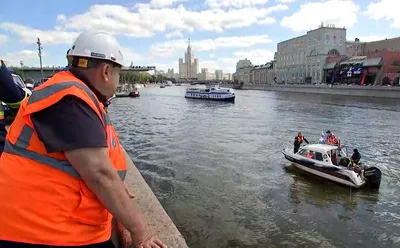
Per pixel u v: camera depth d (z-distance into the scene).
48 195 1.40
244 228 11.02
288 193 14.41
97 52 1.59
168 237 2.36
